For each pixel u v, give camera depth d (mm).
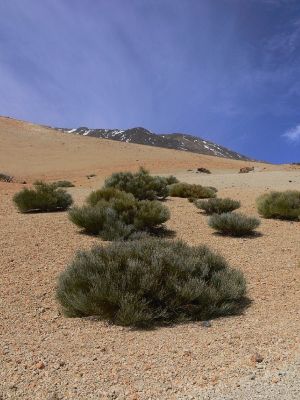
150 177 20922
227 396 3795
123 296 6164
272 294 7402
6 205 17016
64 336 5520
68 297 6406
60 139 74938
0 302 6719
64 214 14484
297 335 5320
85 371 4406
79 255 7801
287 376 4121
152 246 7738
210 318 6305
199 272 7227
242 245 11195
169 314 6188
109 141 79312
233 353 4836
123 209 12688
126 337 5469
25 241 10422
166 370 4402
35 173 48938
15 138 72125
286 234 12781
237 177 36406
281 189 25531
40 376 4297
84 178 43531
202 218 14891
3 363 4602
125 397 3867
